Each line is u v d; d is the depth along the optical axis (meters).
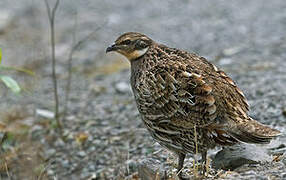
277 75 19.00
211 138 11.30
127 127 17.23
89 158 16.16
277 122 15.10
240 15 27.67
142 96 12.12
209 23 27.27
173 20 28.41
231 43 23.91
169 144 12.02
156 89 11.82
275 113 15.72
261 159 12.10
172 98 11.57
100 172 15.23
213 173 12.04
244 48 22.86
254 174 11.41
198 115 11.27
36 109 19.70
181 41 25.33
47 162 16.44
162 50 12.45
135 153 15.28
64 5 31.52
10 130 18.33
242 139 10.77
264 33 24.45
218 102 11.16
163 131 11.95
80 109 19.36
